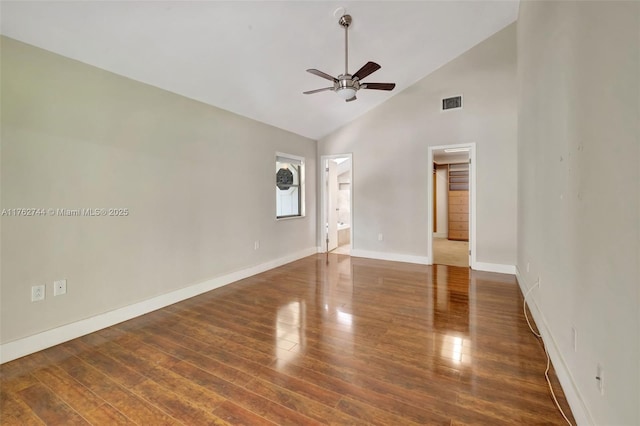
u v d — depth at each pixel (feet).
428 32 12.51
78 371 6.60
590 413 4.38
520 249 12.32
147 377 6.37
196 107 11.66
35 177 7.43
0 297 6.91
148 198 10.00
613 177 3.67
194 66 9.86
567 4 5.54
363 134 18.17
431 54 14.29
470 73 14.83
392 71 14.79
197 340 8.00
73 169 8.13
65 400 5.66
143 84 9.82
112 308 9.03
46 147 7.61
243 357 7.13
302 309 10.15
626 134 3.33
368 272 14.94
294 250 17.84
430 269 15.44
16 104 7.11
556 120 6.39
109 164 8.93
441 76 15.56
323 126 18.20
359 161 18.39
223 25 8.54
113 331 8.58
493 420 5.02
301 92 13.62
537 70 8.34
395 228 17.39
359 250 18.66
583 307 4.73
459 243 23.71
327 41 10.88
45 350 7.52
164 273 10.52
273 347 7.59
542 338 7.72
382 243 17.87
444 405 5.41
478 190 14.92
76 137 8.18
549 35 6.93
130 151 9.46
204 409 5.38
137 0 7.00
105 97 8.81
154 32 8.05
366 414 5.21
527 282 10.41
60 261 7.90
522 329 8.52
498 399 5.55
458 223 25.14
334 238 21.50
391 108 17.16
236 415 5.23
